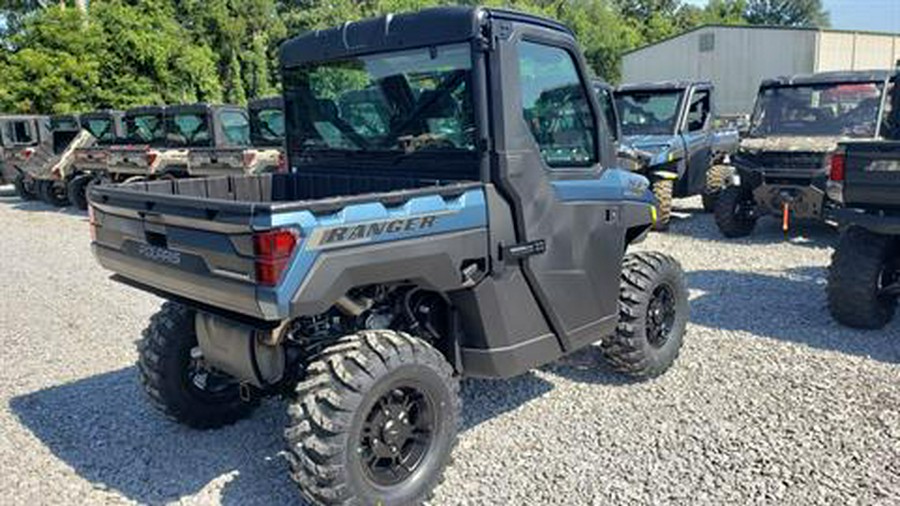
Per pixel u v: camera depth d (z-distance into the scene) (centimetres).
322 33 399
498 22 334
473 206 333
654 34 5753
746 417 403
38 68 2350
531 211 355
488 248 341
